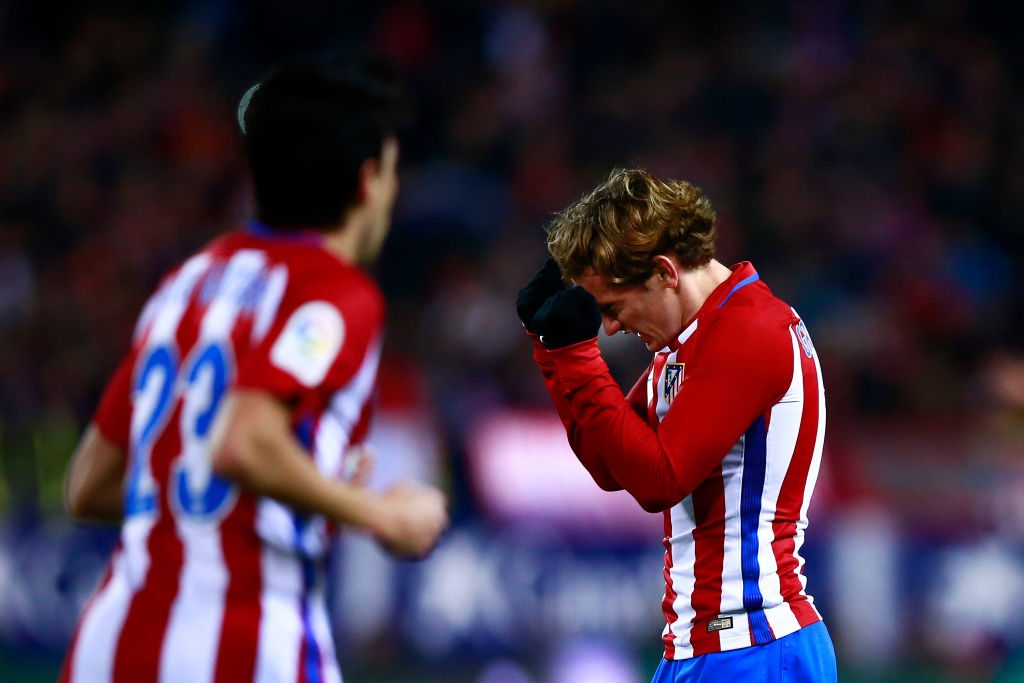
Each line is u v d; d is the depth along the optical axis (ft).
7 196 131.44
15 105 142.31
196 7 149.28
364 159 28.55
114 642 27.84
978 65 147.74
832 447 97.66
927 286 124.98
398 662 90.89
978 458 99.55
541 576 93.91
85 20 148.87
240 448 26.20
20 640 91.09
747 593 33.83
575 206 34.71
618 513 95.09
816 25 148.05
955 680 92.12
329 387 27.48
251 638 27.45
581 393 32.83
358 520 27.61
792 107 141.18
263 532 27.71
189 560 27.78
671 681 34.96
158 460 28.43
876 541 95.81
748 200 132.46
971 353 122.01
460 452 95.66
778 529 34.30
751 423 33.35
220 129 138.00
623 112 139.95
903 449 99.19
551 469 96.22
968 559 96.63
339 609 90.33
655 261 33.42
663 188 33.73
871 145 137.59
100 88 143.54
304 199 28.71
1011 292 130.21
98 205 130.41
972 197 136.26
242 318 28.09
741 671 33.65
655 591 94.48
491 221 127.65
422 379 99.40
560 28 148.15
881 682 90.89
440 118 142.51
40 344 110.42
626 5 149.18
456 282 118.21
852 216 130.72
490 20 147.13
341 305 27.89
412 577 92.02
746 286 34.09
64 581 90.89
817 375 34.65
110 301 115.24
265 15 147.95
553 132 138.10
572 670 92.07
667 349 34.78
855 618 94.89
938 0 150.92
